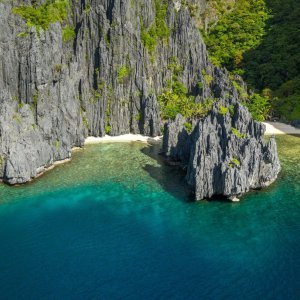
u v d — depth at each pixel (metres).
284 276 61.84
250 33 194.12
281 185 91.19
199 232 73.31
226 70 162.88
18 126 95.38
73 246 69.56
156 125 129.50
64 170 99.94
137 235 72.62
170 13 152.25
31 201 83.94
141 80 134.75
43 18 127.75
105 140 125.62
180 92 147.38
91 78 134.00
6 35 105.56
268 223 75.94
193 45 152.62
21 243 70.25
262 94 157.00
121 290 59.34
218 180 83.56
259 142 91.38
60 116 107.06
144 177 96.31
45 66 106.62
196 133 91.81
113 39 132.75
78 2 141.38
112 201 84.38
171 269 63.66
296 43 176.62
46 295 58.38
